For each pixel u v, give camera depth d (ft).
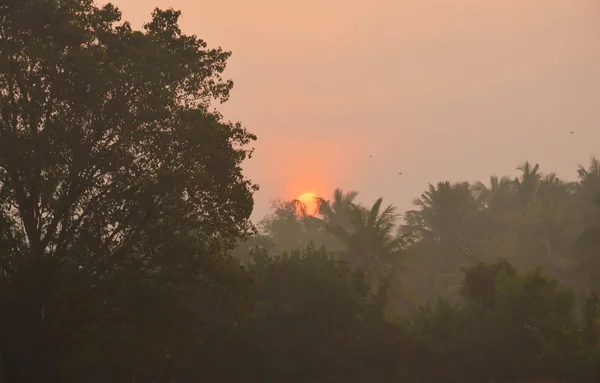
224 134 111.75
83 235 102.47
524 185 379.14
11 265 104.58
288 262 172.04
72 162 100.17
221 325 147.95
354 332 165.07
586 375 145.69
